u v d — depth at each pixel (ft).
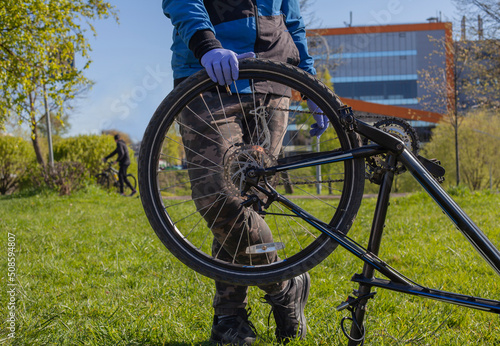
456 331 7.44
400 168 5.49
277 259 6.28
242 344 6.43
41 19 31.22
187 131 5.91
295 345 6.51
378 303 8.65
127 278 11.28
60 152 52.54
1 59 30.73
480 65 67.92
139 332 7.22
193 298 9.32
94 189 42.19
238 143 5.57
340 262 12.41
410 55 109.60
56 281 11.28
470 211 22.43
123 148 46.03
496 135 73.15
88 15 34.78
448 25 66.49
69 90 33.12
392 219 20.33
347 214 5.40
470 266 11.68
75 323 7.67
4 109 31.86
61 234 17.98
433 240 15.26
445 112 74.38
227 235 5.91
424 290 5.28
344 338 6.76
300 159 5.44
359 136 5.42
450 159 74.95
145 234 17.94
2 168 56.18
